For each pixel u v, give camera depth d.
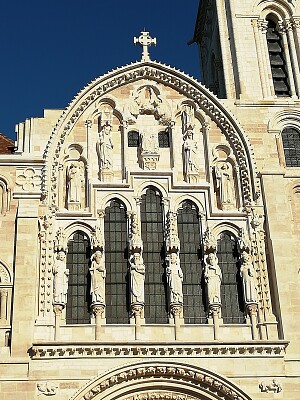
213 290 42.97
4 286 42.16
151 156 46.94
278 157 48.47
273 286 43.38
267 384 40.09
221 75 57.44
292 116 49.94
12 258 43.03
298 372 40.69
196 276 44.06
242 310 43.31
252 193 46.34
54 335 41.03
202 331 41.97
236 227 45.41
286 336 41.66
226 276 44.28
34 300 41.41
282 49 54.44
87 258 44.09
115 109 48.59
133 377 39.97
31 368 39.50
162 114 48.62
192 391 40.16
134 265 43.19
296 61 53.44
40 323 41.19
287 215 45.41
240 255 44.44
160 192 46.12
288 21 54.97
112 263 44.03
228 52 53.59
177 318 42.00
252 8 54.97
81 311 42.53
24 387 39.06
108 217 45.34
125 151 47.19
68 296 42.88
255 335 41.97
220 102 48.81
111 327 41.62
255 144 48.28
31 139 46.84
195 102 49.28
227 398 40.00
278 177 46.69
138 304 42.09
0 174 45.69
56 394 39.03
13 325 40.50
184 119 48.78
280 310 42.34
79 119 48.06
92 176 46.44
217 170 47.22
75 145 47.28
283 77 53.12
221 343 40.81
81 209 45.38
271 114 49.62
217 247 44.97
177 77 49.53
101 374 39.50
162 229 45.25
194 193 46.28
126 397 39.91
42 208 44.47
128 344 40.31
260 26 54.56
